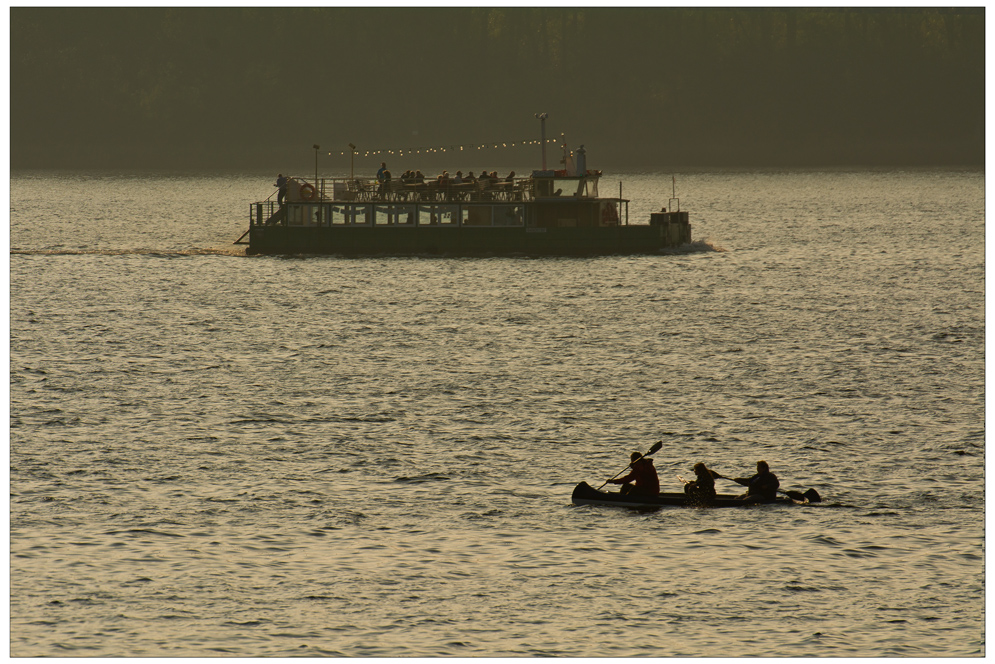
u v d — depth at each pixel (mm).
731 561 111562
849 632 97688
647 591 105375
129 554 113000
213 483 134375
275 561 111812
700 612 101438
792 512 124250
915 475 136625
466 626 99125
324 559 112375
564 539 117312
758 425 161000
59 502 127062
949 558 111688
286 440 153500
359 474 138375
